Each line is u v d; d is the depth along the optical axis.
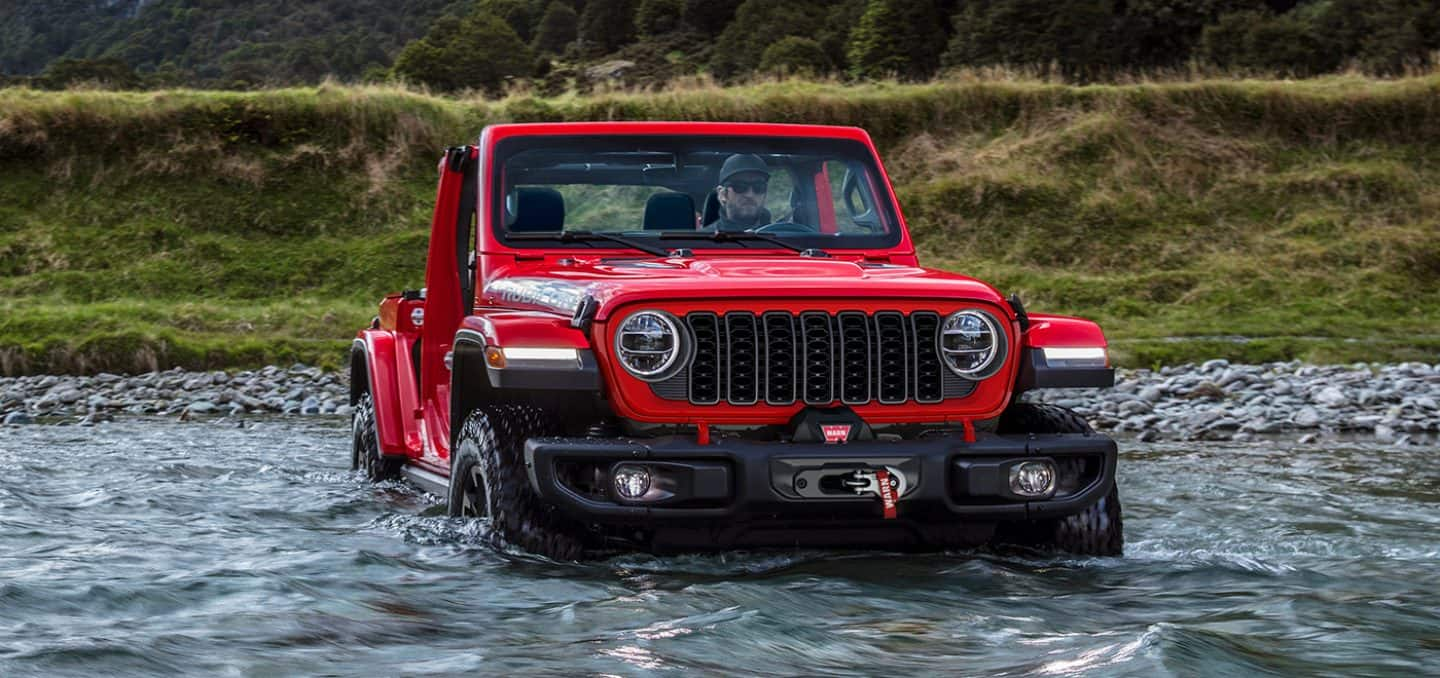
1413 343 17.36
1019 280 21.30
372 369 6.88
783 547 4.91
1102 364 4.80
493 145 5.82
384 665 3.20
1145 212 23.53
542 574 4.41
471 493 5.14
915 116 26.05
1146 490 7.02
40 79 40.00
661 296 4.56
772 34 120.56
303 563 4.50
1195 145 25.30
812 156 5.97
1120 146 25.05
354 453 7.66
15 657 3.17
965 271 21.83
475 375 5.18
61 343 16.23
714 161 5.89
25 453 8.60
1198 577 4.46
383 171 24.12
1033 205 23.56
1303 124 25.97
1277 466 8.23
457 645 3.42
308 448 9.27
